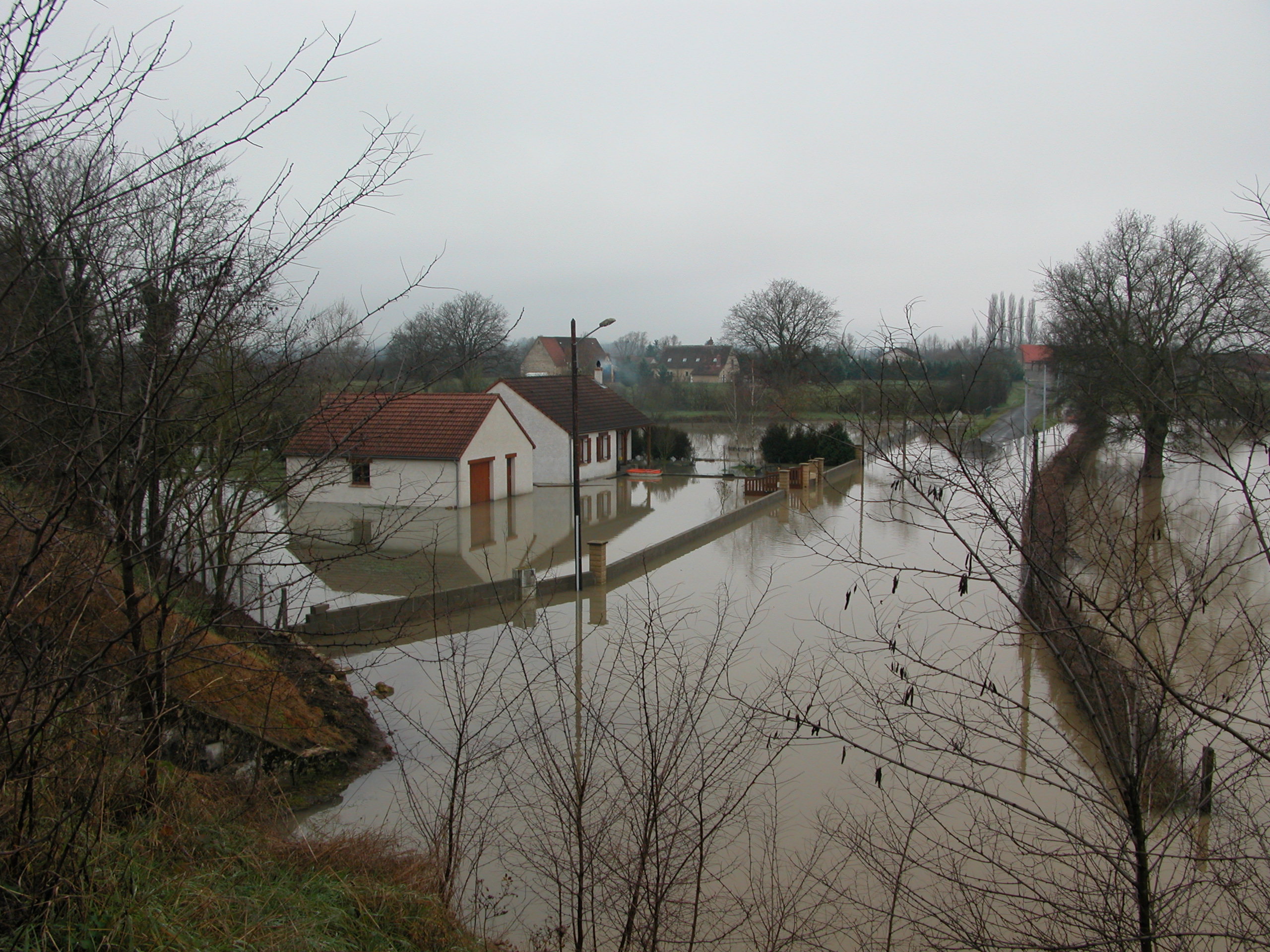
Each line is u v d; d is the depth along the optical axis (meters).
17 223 3.45
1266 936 3.79
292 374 5.01
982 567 4.01
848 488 34.94
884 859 7.14
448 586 18.27
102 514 4.45
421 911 5.46
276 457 5.33
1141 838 3.56
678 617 14.98
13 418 4.02
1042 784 8.43
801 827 7.89
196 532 5.01
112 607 5.57
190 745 7.81
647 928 5.07
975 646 11.69
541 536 24.88
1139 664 4.15
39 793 4.06
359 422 4.84
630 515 28.97
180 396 4.74
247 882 5.09
